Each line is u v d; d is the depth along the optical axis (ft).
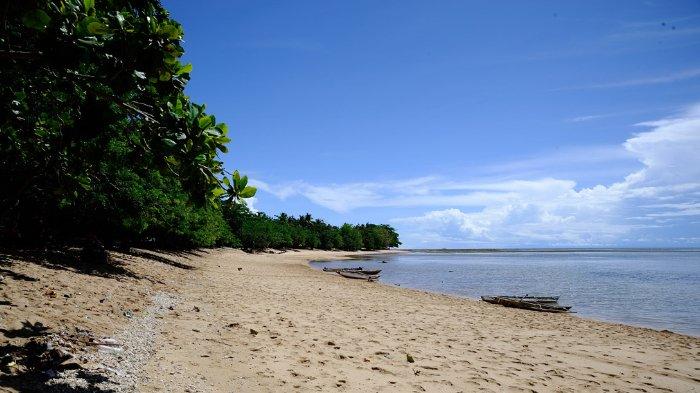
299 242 370.73
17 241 41.63
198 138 10.11
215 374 17.72
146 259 64.34
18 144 13.28
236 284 59.47
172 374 16.61
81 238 55.52
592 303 74.13
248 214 244.42
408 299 63.62
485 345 32.14
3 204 13.57
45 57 7.75
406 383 20.12
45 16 7.17
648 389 23.43
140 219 56.08
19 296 21.99
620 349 34.37
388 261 281.95
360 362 23.06
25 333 17.07
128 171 48.01
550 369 26.02
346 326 34.35
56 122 13.05
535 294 87.56
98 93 8.98
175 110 10.22
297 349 24.17
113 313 24.54
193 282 52.13
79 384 13.47
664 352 34.14
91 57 8.10
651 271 173.99
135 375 15.55
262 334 27.02
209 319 29.60
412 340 31.32
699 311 64.69
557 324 47.70
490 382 21.84
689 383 25.13
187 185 10.44
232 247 216.74
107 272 40.50
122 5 10.27
